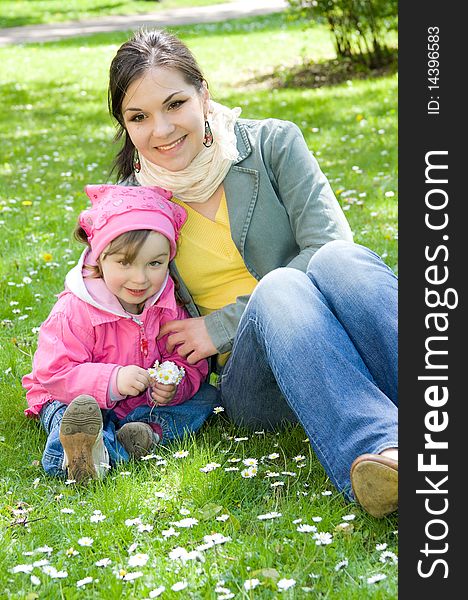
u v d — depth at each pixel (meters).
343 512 2.58
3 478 2.99
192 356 3.17
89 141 10.12
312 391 2.57
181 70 3.00
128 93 2.99
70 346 3.10
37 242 6.03
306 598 2.21
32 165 8.94
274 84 12.94
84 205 7.10
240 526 2.58
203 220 3.23
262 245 3.20
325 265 2.77
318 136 9.01
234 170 3.19
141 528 2.54
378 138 8.60
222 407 3.29
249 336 2.87
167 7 29.97
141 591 2.27
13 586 2.34
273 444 3.14
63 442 2.83
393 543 2.45
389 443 2.45
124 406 3.30
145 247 2.98
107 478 2.87
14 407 3.51
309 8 12.85
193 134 3.04
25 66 17.22
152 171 3.20
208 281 3.28
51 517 2.68
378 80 11.81
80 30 24.41
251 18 23.94
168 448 3.14
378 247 5.29
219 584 2.25
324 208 3.16
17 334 4.41
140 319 3.14
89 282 3.11
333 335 2.62
